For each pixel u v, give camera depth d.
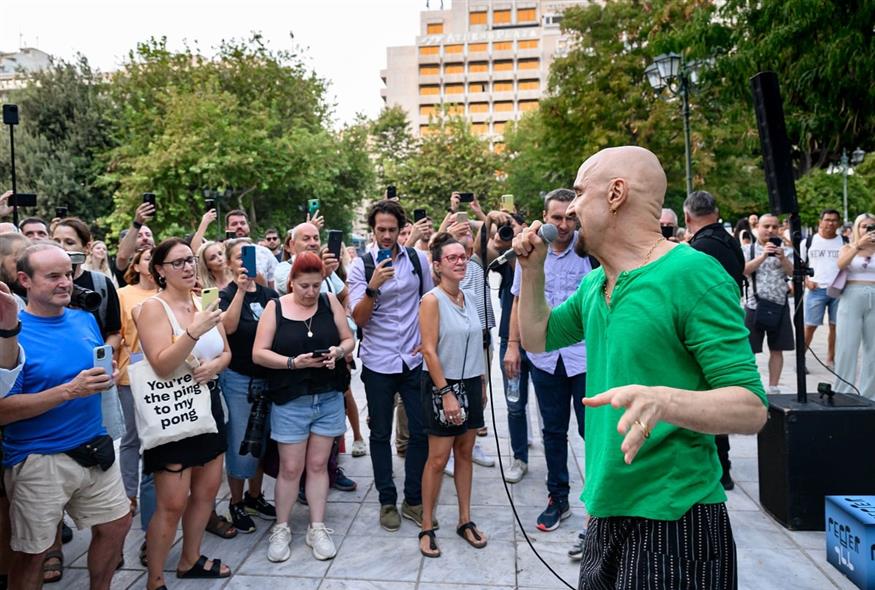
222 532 3.73
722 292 1.60
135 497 4.07
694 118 17.03
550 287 3.84
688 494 1.64
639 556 1.67
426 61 85.00
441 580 3.19
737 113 10.26
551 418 3.74
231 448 3.75
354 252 10.54
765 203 22.94
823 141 9.53
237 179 21.44
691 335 1.60
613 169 1.76
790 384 6.95
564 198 3.75
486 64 84.56
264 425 3.57
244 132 21.42
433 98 85.44
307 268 3.61
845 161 13.55
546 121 19.70
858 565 2.99
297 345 3.54
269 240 8.31
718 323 1.57
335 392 3.63
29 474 2.51
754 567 3.21
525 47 83.69
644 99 17.75
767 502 3.81
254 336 3.75
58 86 22.95
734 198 20.05
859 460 3.54
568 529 3.72
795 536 3.54
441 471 3.47
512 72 84.00
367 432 5.82
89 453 2.60
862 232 5.39
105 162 22.78
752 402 1.50
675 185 18.02
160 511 2.99
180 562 3.25
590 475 1.84
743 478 4.41
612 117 18.03
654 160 1.79
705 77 10.67
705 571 1.63
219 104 21.52
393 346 3.87
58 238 4.09
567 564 3.32
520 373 4.49
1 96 27.02
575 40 19.98
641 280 1.67
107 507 2.71
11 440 2.53
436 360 3.39
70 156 22.27
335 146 26.28
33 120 22.78
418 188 35.25
